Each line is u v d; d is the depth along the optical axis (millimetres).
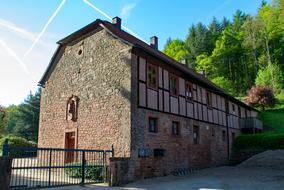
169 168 15016
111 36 14836
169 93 16000
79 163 13359
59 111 16750
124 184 11836
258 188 10953
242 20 68562
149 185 11656
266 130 30531
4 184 8258
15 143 25906
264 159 20438
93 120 14719
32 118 44031
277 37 53344
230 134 23844
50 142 16766
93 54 15648
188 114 17500
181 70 16594
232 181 12961
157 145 14398
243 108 29047
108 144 13734
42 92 18156
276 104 39469
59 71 17453
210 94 21109
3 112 34031
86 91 15477
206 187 11211
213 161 19859
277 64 50844
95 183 11766
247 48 56625
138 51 14047
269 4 64312
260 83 47312
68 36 16766
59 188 10266
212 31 68125
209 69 56312
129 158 12594
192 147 17422
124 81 13719
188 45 65875
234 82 54906
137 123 13398
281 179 13375
